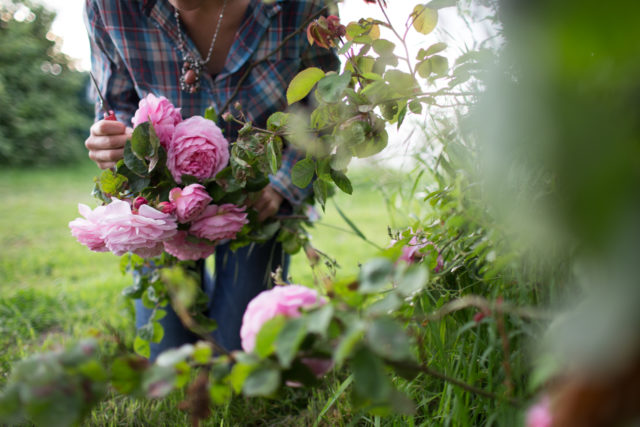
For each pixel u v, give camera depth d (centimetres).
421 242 92
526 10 38
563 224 41
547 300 70
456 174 92
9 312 180
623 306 31
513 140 42
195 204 98
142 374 53
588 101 35
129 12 136
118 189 106
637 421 34
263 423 113
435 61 96
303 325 49
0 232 336
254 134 106
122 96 148
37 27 880
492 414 74
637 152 34
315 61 139
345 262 232
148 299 126
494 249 74
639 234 32
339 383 114
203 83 139
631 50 31
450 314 93
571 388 37
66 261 267
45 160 761
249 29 133
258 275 147
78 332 160
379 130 93
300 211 144
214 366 54
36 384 49
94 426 107
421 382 94
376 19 92
